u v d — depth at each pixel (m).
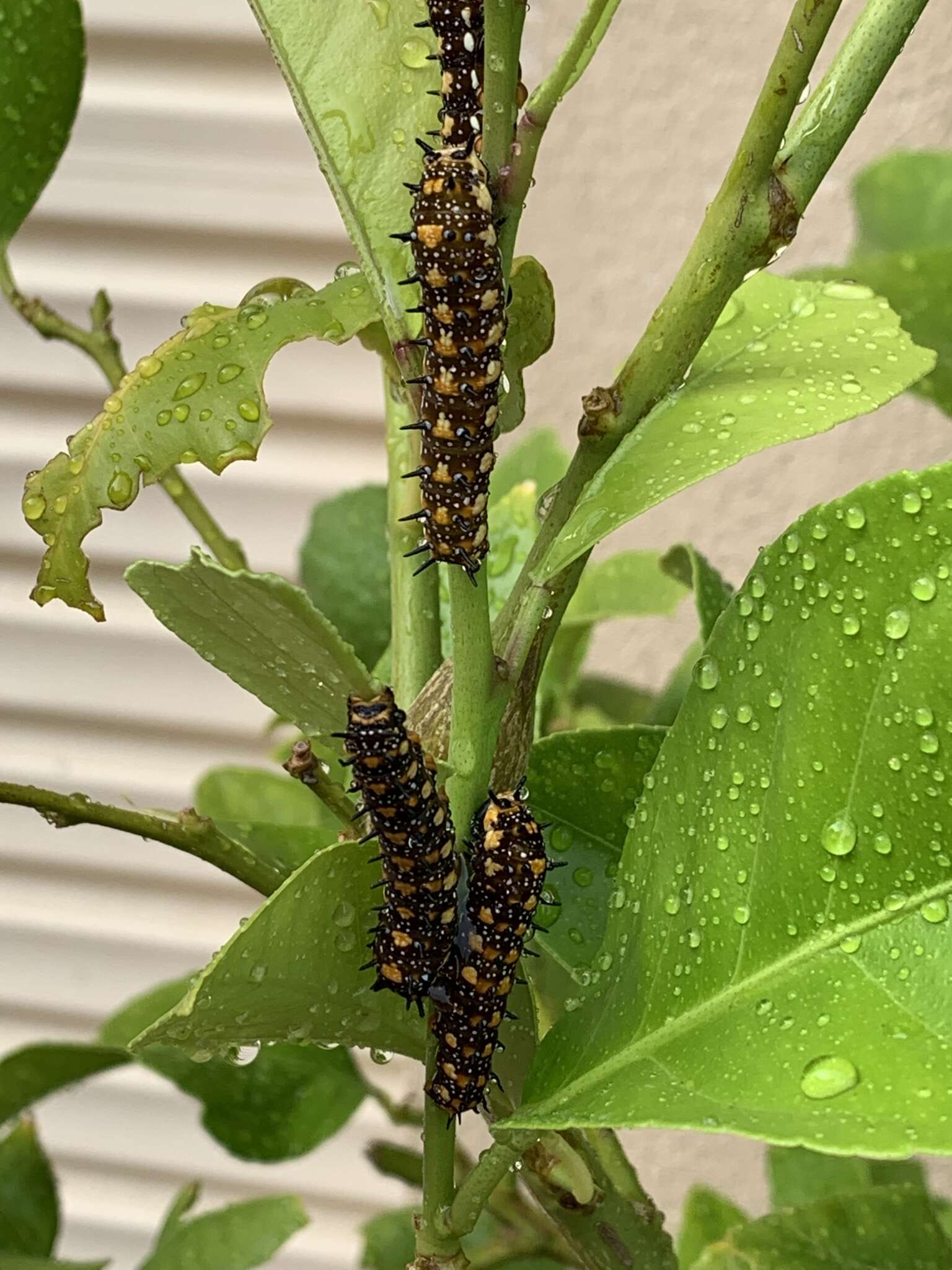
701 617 0.18
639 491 0.12
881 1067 0.11
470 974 0.12
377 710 0.11
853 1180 0.26
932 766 0.12
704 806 0.13
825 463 0.36
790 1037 0.12
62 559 0.12
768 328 0.15
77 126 0.36
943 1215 0.25
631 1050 0.12
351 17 0.13
